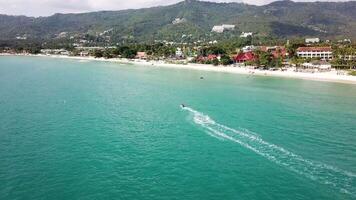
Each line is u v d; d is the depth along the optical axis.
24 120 83.00
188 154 61.50
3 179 51.47
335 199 46.62
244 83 150.88
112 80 161.88
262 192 48.38
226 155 60.97
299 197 47.09
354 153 62.06
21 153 61.44
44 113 90.44
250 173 53.97
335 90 129.50
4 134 71.88
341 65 194.25
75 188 49.38
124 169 55.38
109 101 108.31
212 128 77.12
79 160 58.69
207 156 60.53
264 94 121.12
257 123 81.00
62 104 102.25
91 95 118.75
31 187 49.44
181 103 105.06
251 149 63.72
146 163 57.62
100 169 55.28
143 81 158.88
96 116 88.19
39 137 70.38
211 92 126.19
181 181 51.47
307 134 72.56
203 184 50.56
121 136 71.50
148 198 46.88
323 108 97.31
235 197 47.12
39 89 130.38
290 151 62.78
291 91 127.56
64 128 76.88
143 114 90.81
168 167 56.09
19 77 168.62
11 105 99.44
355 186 50.03
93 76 178.12
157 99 112.19
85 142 67.62
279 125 79.31
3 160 58.28
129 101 108.56
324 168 55.62
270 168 55.59
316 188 49.41
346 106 100.25
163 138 70.31
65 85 142.50
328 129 76.31
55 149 63.66
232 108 97.25
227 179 52.00
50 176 52.72
